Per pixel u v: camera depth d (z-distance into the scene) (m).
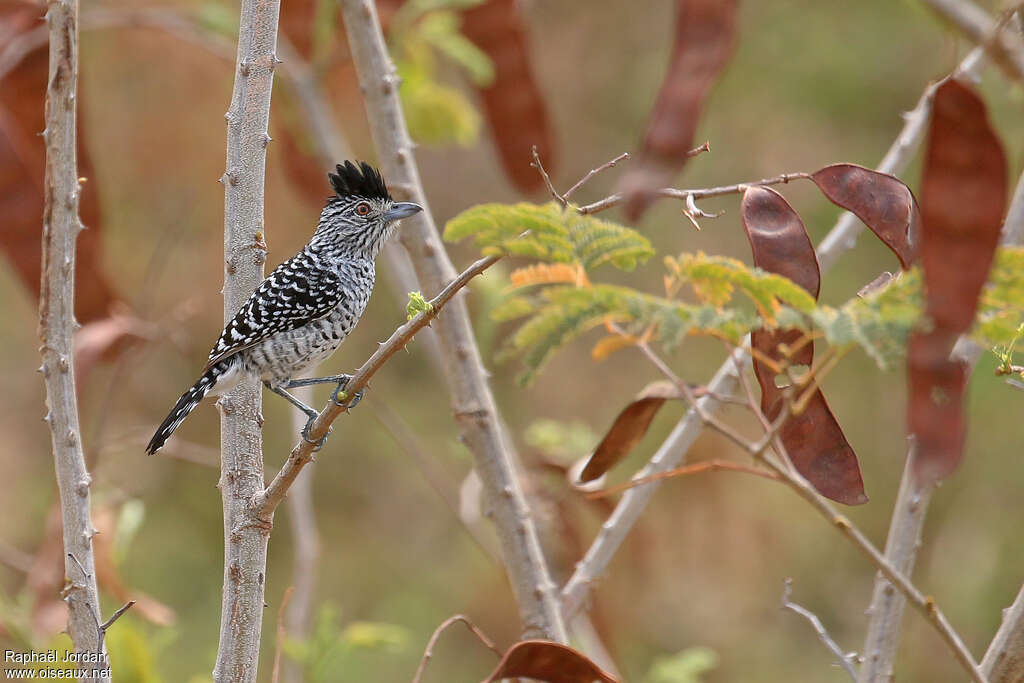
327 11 11.97
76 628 6.27
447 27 11.27
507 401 21.23
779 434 5.88
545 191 11.70
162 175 21.81
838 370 22.05
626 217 5.65
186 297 21.72
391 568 22.47
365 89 8.77
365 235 9.44
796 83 22.75
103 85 21.27
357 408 23.16
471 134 12.73
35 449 22.78
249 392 6.92
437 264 8.42
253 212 6.92
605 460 6.59
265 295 8.93
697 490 20.30
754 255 5.61
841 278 21.52
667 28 24.22
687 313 4.56
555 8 24.53
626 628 17.00
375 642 9.55
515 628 20.69
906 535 6.94
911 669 20.48
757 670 20.03
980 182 4.25
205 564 22.44
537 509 10.84
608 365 21.39
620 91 23.95
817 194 22.05
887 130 22.53
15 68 10.87
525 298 4.82
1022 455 20.92
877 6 22.81
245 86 6.92
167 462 23.06
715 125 22.66
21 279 9.80
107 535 9.85
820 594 21.14
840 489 5.85
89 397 19.14
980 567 20.98
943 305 4.29
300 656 9.47
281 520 23.17
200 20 12.52
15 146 9.75
